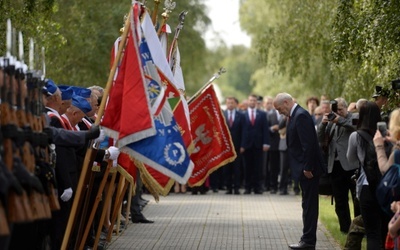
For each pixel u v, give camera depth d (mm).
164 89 20203
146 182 24016
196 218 34031
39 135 17391
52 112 21328
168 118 19844
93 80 49031
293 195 45594
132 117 19453
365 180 21297
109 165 22703
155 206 38875
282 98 25453
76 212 20281
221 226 31578
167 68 21875
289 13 46094
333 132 28312
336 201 28781
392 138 18094
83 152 23078
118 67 21203
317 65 47781
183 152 19625
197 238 28312
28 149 16391
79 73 48312
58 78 45500
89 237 24844
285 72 47469
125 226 29766
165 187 21625
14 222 14945
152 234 29078
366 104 21531
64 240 19688
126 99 19594
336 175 28562
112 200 27797
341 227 28828
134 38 19938
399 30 25375
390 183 17953
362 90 37156
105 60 48875
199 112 28922
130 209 32094
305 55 45938
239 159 46031
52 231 20594
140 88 19672
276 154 46688
